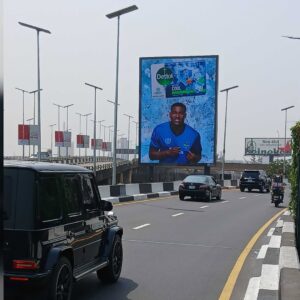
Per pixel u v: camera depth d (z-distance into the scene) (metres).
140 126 51.47
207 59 49.84
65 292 6.29
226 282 8.73
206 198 30.44
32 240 5.64
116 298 7.47
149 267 9.89
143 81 51.41
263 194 42.81
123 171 80.06
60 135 97.69
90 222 7.30
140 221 17.95
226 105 59.59
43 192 5.94
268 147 127.19
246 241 13.76
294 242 10.88
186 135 50.22
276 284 7.98
